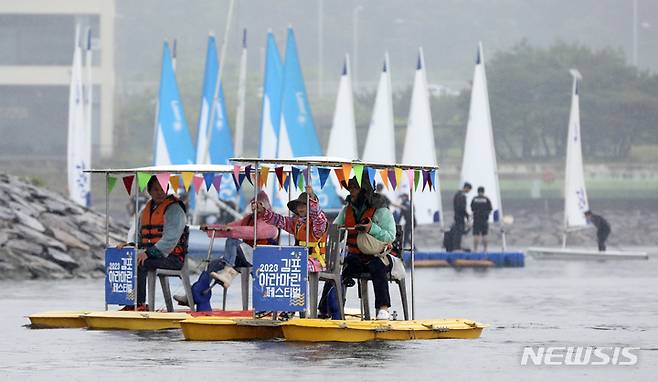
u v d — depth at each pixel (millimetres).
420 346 44750
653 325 54156
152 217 53625
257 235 51969
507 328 52719
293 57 126062
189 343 45500
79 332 49625
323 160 46656
